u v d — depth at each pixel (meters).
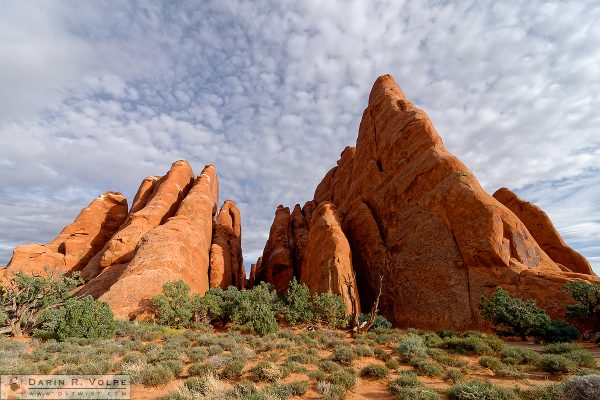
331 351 15.53
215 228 53.22
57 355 12.54
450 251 28.05
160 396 8.20
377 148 43.69
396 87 49.34
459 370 11.12
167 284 26.16
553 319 21.59
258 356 13.41
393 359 12.65
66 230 52.47
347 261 31.80
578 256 34.22
